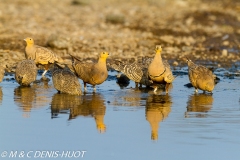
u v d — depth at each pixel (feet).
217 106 139.85
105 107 136.36
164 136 112.98
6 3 384.47
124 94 153.69
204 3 450.71
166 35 277.23
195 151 104.22
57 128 116.88
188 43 253.24
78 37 250.78
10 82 167.12
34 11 347.56
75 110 132.46
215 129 117.91
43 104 138.00
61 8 377.91
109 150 104.53
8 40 234.79
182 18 342.44
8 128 116.37
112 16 313.32
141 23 315.58
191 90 161.68
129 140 110.32
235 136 113.09
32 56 177.06
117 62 176.55
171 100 146.61
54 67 157.28
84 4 406.62
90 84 160.76
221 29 306.96
